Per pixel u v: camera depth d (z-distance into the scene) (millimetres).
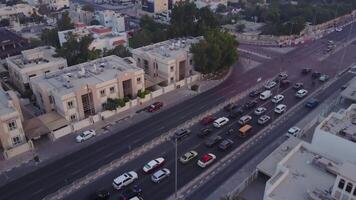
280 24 157625
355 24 174375
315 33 158250
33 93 92438
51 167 68500
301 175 50281
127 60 102688
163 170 65500
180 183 63969
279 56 130000
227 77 110938
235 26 167875
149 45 117000
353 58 126125
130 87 92438
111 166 68625
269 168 56688
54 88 82750
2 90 82250
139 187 63000
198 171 67062
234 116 86062
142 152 72812
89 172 67000
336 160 54000
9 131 71250
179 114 87875
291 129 77438
